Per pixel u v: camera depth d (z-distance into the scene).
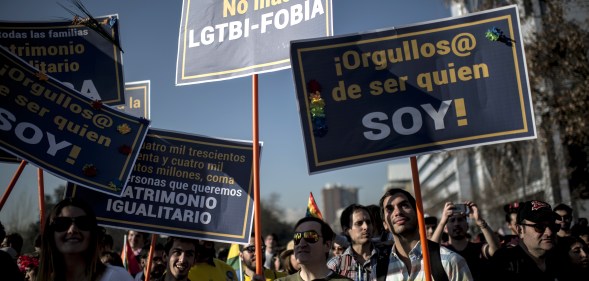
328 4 5.12
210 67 5.57
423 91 4.35
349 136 4.33
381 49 4.44
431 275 4.16
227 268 6.43
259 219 4.83
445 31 4.40
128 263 8.40
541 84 21.62
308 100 4.38
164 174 5.91
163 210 5.83
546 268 4.62
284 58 5.25
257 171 4.99
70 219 3.83
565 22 21.17
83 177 5.17
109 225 5.75
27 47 6.14
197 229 5.80
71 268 3.88
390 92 4.37
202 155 6.00
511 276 4.58
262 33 5.41
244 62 5.44
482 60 4.32
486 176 39.19
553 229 4.49
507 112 4.22
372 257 4.82
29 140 5.04
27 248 22.02
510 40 4.30
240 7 5.58
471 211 6.28
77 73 6.18
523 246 4.66
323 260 4.54
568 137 21.66
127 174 5.32
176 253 5.60
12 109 5.02
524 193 27.83
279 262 9.57
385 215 4.45
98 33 6.22
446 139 4.25
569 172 23.70
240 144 6.04
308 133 4.34
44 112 5.14
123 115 5.47
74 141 5.21
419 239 4.38
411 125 4.31
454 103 4.30
